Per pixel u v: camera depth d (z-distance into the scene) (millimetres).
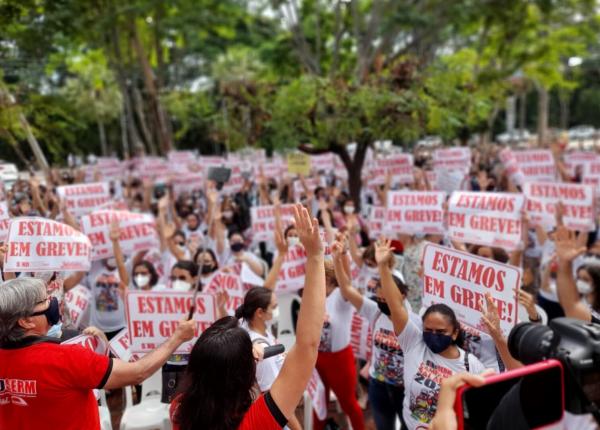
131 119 26188
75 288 5527
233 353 2248
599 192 10359
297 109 10836
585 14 22734
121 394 6125
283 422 2152
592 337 1793
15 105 9922
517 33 21328
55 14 10922
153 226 6645
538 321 3871
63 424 2607
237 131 12562
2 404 2631
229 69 34719
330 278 4832
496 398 1867
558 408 1796
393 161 12195
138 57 23109
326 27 22688
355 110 10609
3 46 10414
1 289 2629
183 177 14914
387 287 3754
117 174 16844
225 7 20219
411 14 17750
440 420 1820
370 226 8648
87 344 3598
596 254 6062
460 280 4082
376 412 4473
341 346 4805
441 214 7137
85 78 31703
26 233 4789
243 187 13805
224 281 5492
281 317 6270
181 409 2270
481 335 4117
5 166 12672
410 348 3639
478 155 22938
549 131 51375
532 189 7688
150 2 17891
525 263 8094
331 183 16281
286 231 6516
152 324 4391
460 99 11359
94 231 6309
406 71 10758
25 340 2619
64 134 11641
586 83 61625
